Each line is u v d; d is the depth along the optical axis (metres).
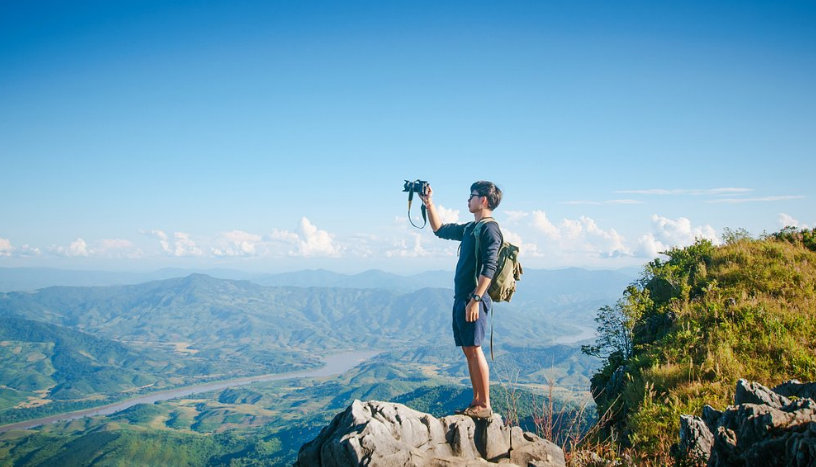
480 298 4.49
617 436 8.88
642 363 11.10
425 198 5.36
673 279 14.64
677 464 5.87
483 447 4.41
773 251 14.48
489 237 4.56
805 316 10.33
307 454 4.15
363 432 3.84
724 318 10.94
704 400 8.23
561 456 4.62
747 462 3.97
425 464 3.84
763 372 8.77
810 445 3.49
